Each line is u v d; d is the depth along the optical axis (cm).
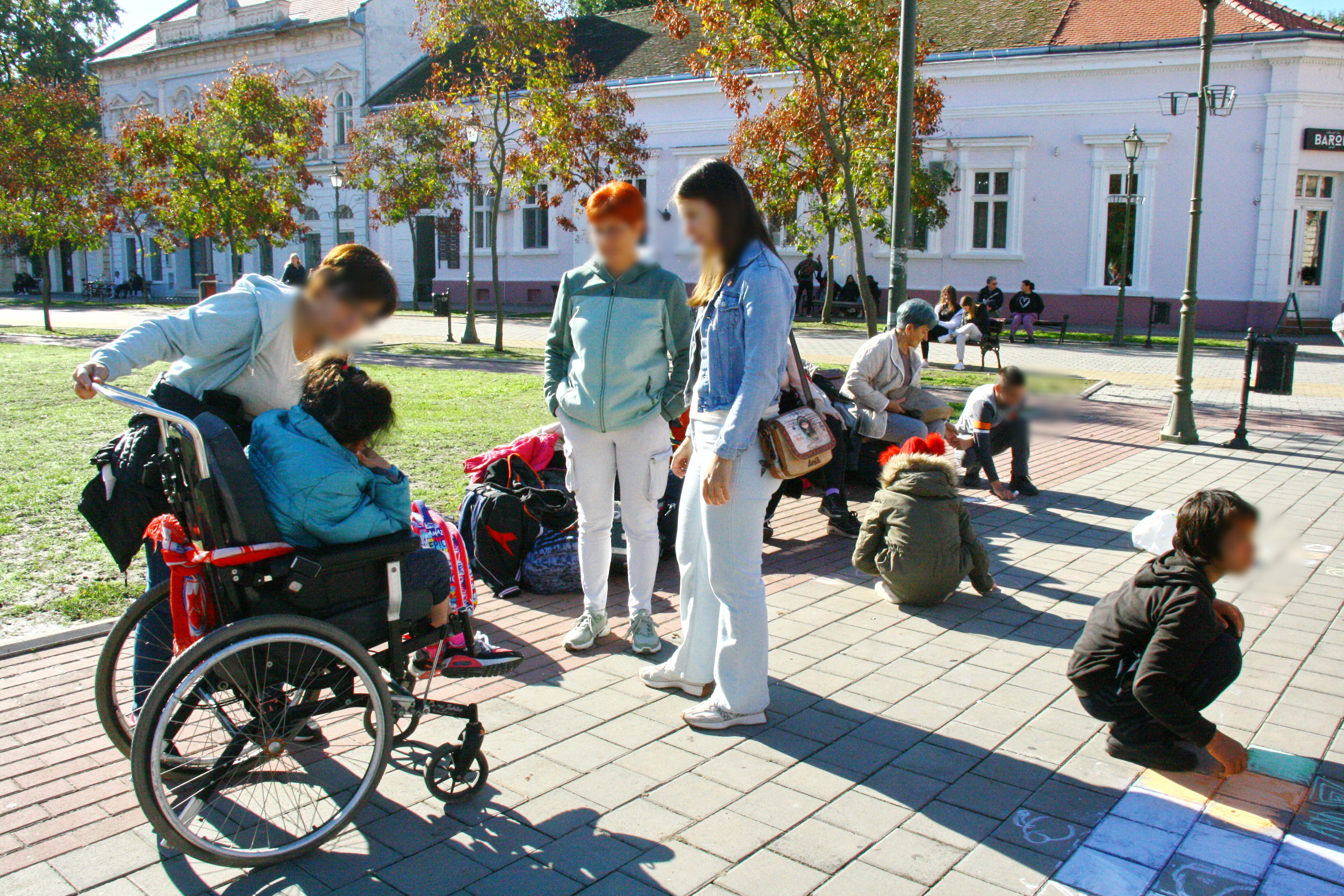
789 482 664
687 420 664
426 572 324
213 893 275
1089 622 367
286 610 295
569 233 3531
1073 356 1959
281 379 334
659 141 3225
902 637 476
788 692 411
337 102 4053
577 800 324
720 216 351
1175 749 342
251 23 4216
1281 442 1049
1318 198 2527
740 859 290
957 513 510
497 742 365
